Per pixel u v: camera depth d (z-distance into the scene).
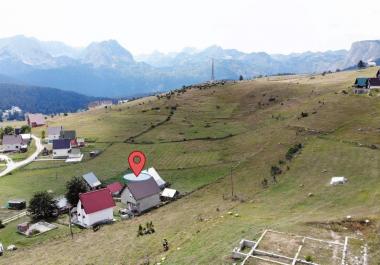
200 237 49.81
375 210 54.25
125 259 50.75
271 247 41.25
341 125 119.81
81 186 98.00
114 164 128.75
